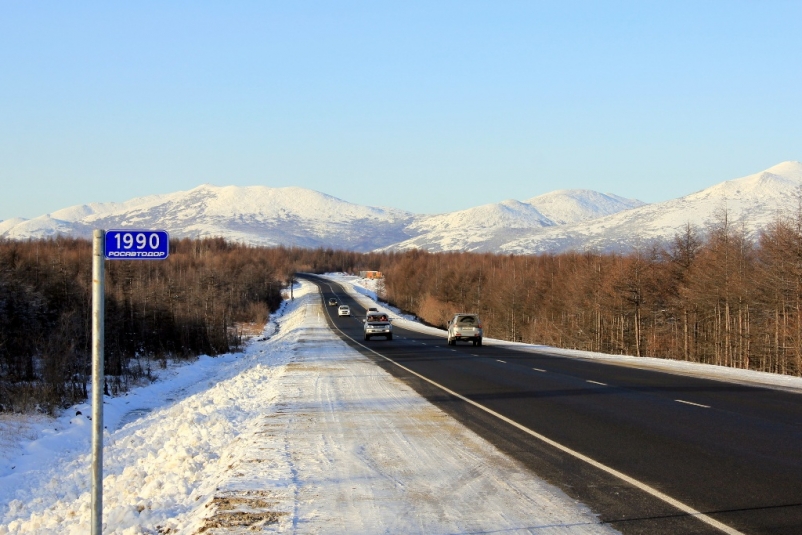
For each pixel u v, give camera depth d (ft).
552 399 59.26
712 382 71.87
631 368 92.27
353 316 385.29
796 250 167.94
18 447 67.41
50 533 31.53
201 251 634.43
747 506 25.48
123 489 38.50
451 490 29.12
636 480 29.91
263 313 422.82
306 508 26.40
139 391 115.85
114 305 182.19
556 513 25.26
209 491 30.58
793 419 45.93
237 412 61.41
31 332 148.66
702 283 206.08
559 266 331.77
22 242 437.58
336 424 48.29
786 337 172.76
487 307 378.12
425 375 86.02
